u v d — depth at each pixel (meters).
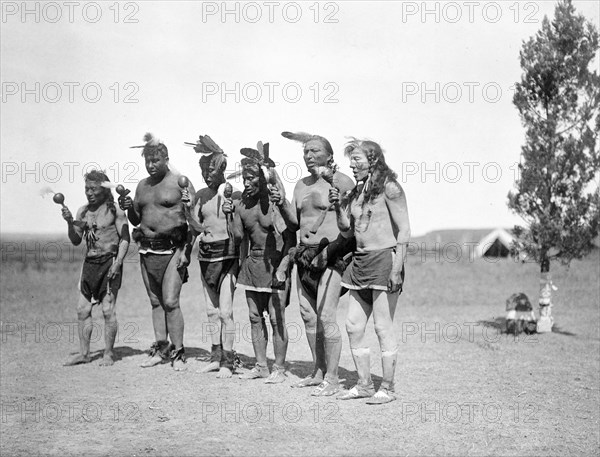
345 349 10.56
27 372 8.77
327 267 7.57
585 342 11.23
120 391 7.75
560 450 5.74
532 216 12.99
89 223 9.30
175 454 5.59
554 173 12.83
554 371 8.79
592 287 18.72
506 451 5.71
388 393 7.30
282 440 5.96
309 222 7.70
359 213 7.26
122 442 5.92
